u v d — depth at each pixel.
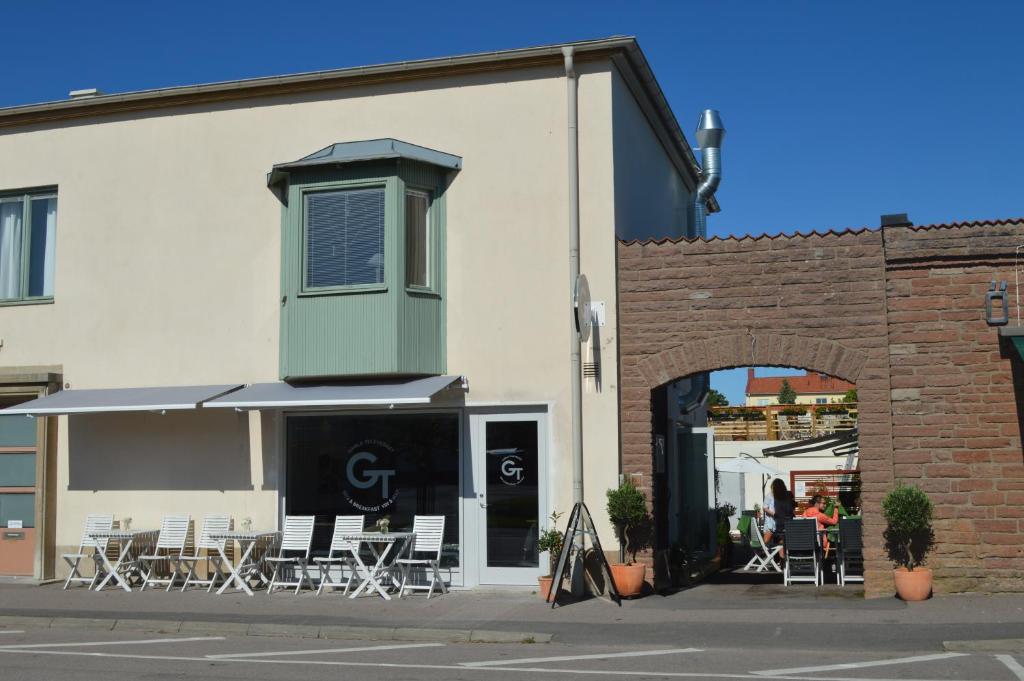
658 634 11.09
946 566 12.80
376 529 14.81
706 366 13.73
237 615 12.52
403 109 15.20
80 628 12.44
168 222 16.06
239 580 14.38
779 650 10.29
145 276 16.08
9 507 16.34
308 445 15.23
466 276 14.74
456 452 14.66
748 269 13.71
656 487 15.41
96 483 15.91
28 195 16.88
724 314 13.73
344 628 11.63
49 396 15.80
